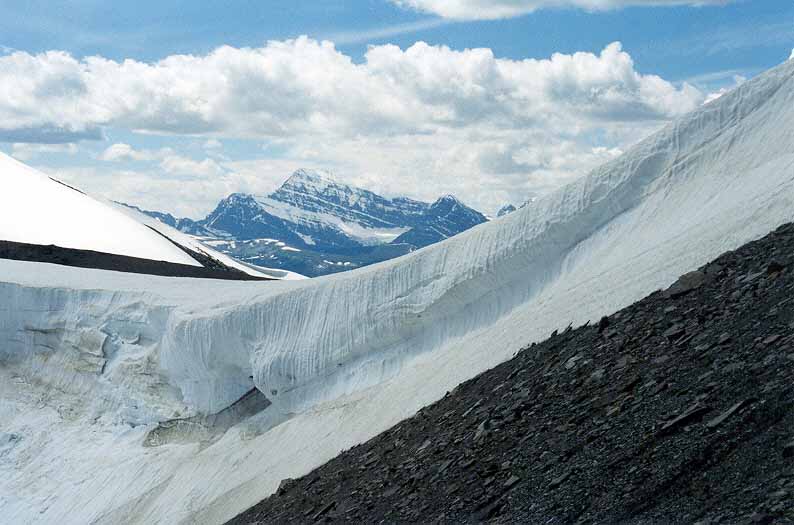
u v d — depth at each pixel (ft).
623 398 55.93
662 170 98.12
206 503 114.62
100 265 231.30
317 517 72.84
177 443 138.51
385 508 64.08
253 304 128.98
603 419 54.65
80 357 156.56
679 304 66.03
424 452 72.02
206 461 126.31
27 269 178.81
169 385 143.95
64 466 145.59
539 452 55.98
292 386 122.83
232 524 89.56
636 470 45.75
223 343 130.62
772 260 62.59
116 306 153.48
